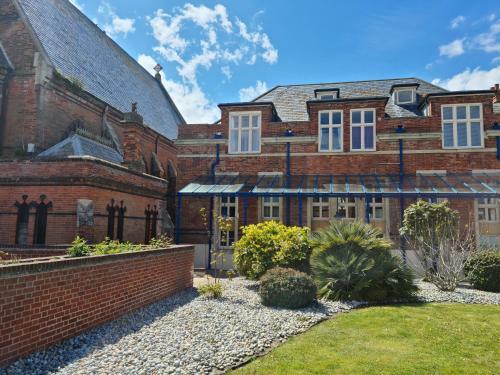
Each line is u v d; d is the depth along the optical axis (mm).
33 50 18312
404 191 15758
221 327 7199
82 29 26438
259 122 19609
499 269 11117
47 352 5398
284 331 7043
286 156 19062
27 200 12703
